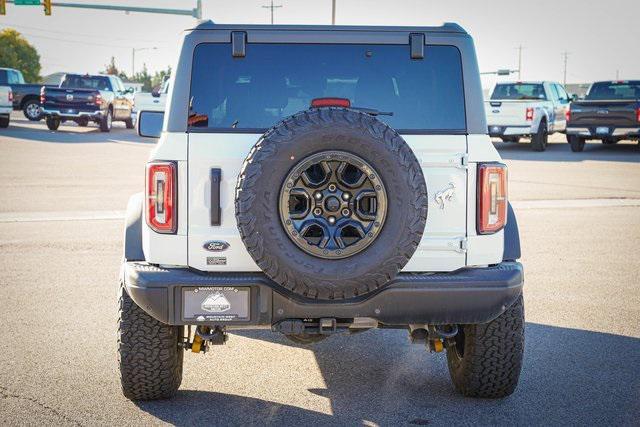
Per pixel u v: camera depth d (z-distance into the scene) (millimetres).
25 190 15539
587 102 25078
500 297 4520
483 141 4645
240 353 6160
